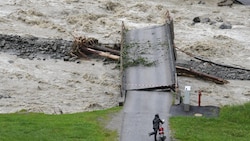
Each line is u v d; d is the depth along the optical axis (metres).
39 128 48.75
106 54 91.94
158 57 79.06
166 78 71.38
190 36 112.12
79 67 87.75
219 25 122.38
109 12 130.50
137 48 82.81
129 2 139.38
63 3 132.25
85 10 127.38
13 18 116.44
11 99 70.50
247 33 116.88
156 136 46.91
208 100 74.25
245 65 95.69
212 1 147.75
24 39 98.25
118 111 57.69
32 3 129.75
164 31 89.06
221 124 52.78
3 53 91.44
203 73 85.31
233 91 80.25
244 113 56.84
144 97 64.44
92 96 74.00
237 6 144.38
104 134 48.22
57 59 91.12
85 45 94.56
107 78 82.62
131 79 71.56
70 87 77.69
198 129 50.62
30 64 87.12
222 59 98.50
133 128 50.41
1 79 78.69
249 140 47.84
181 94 73.69
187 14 131.38
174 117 54.50
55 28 112.25
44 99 71.50
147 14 129.12
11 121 51.47
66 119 53.59
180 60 95.69
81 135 47.16
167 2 143.50
